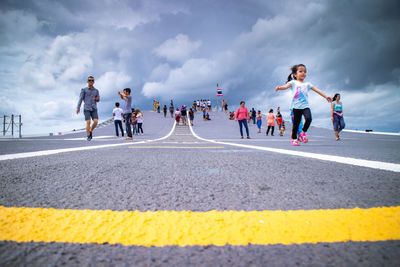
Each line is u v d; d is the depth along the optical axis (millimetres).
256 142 6875
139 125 15914
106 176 1676
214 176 1678
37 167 2045
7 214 901
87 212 929
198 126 25891
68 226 794
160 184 1436
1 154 3066
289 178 1599
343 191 1257
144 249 645
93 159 2574
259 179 1572
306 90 5301
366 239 697
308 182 1477
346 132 19609
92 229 771
